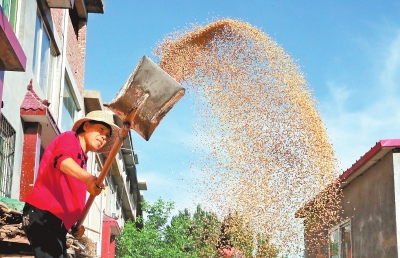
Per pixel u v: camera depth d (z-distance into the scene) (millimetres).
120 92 2723
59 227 2990
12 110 8258
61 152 2898
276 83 11336
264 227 10625
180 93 2801
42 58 10344
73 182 3023
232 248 9578
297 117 10961
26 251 5676
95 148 3150
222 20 11922
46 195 2965
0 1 7645
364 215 9969
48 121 9008
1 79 7164
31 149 8891
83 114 14500
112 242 19266
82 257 7137
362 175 10117
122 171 20781
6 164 8102
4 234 5039
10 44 5965
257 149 10922
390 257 8625
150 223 16625
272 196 10719
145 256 15906
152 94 2781
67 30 12039
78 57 13891
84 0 14125
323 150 10742
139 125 2836
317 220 11523
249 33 11812
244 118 11109
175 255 15516
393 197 8594
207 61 11930
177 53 11953
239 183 10836
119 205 24312
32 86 9250
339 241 11344
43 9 9930
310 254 12641
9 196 8125
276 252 10625
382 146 8523
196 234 14758
